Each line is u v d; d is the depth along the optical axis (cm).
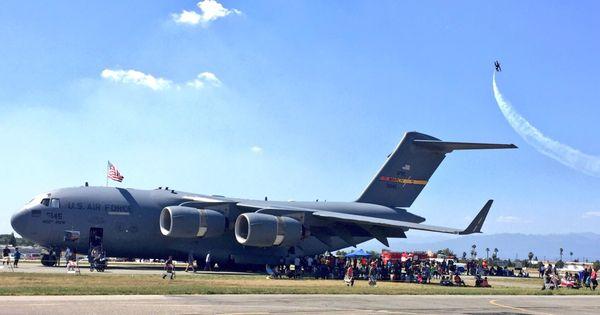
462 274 5462
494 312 1866
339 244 4412
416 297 2280
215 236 3847
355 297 2169
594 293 2906
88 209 3722
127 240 3809
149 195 3947
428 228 3556
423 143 4497
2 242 9906
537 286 3672
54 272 3164
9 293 1847
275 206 4075
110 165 4094
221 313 1573
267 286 2559
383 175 4509
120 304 1684
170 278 2880
